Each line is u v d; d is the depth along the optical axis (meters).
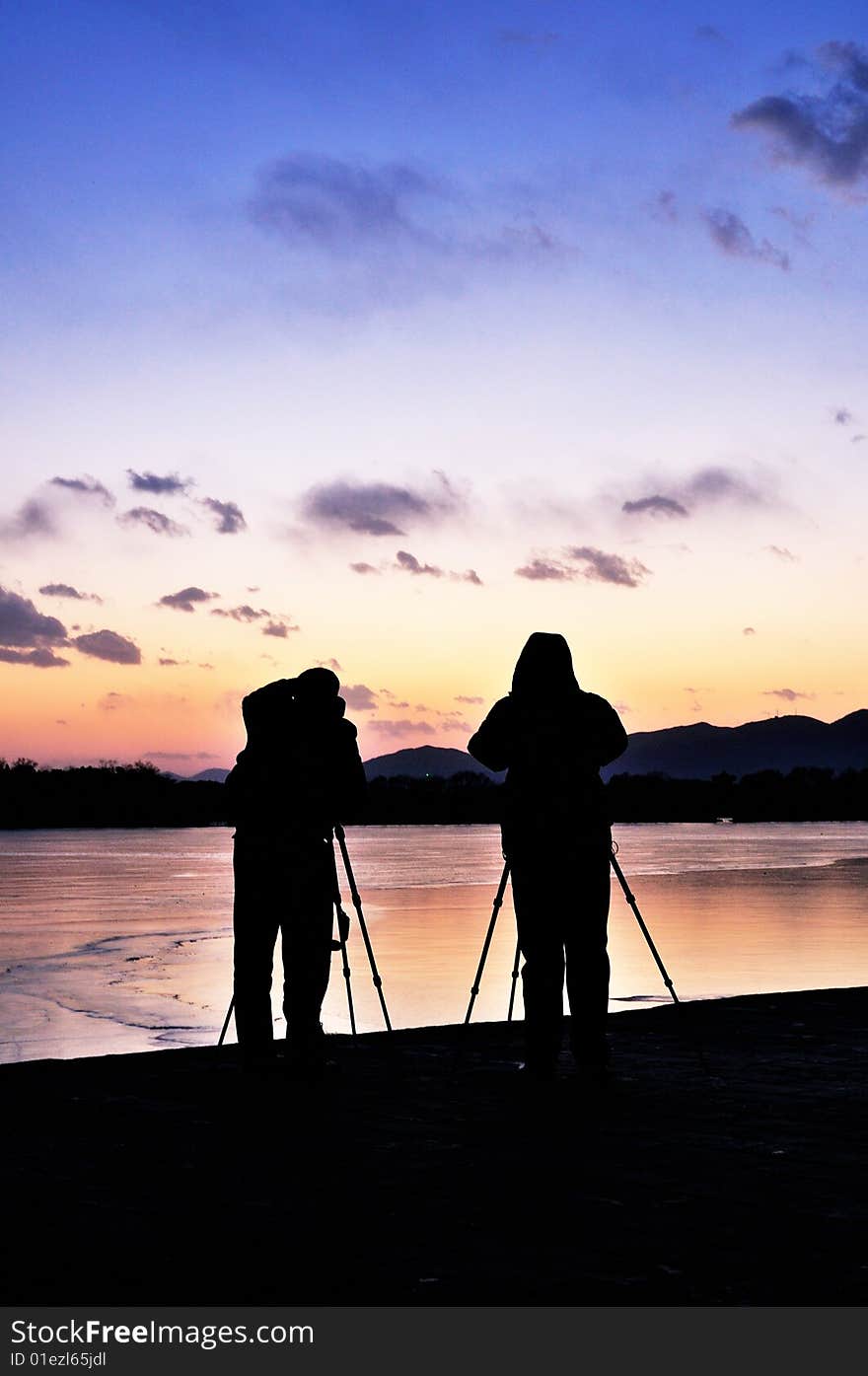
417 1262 3.97
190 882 51.84
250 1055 7.16
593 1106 6.32
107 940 25.64
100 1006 15.80
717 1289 3.74
